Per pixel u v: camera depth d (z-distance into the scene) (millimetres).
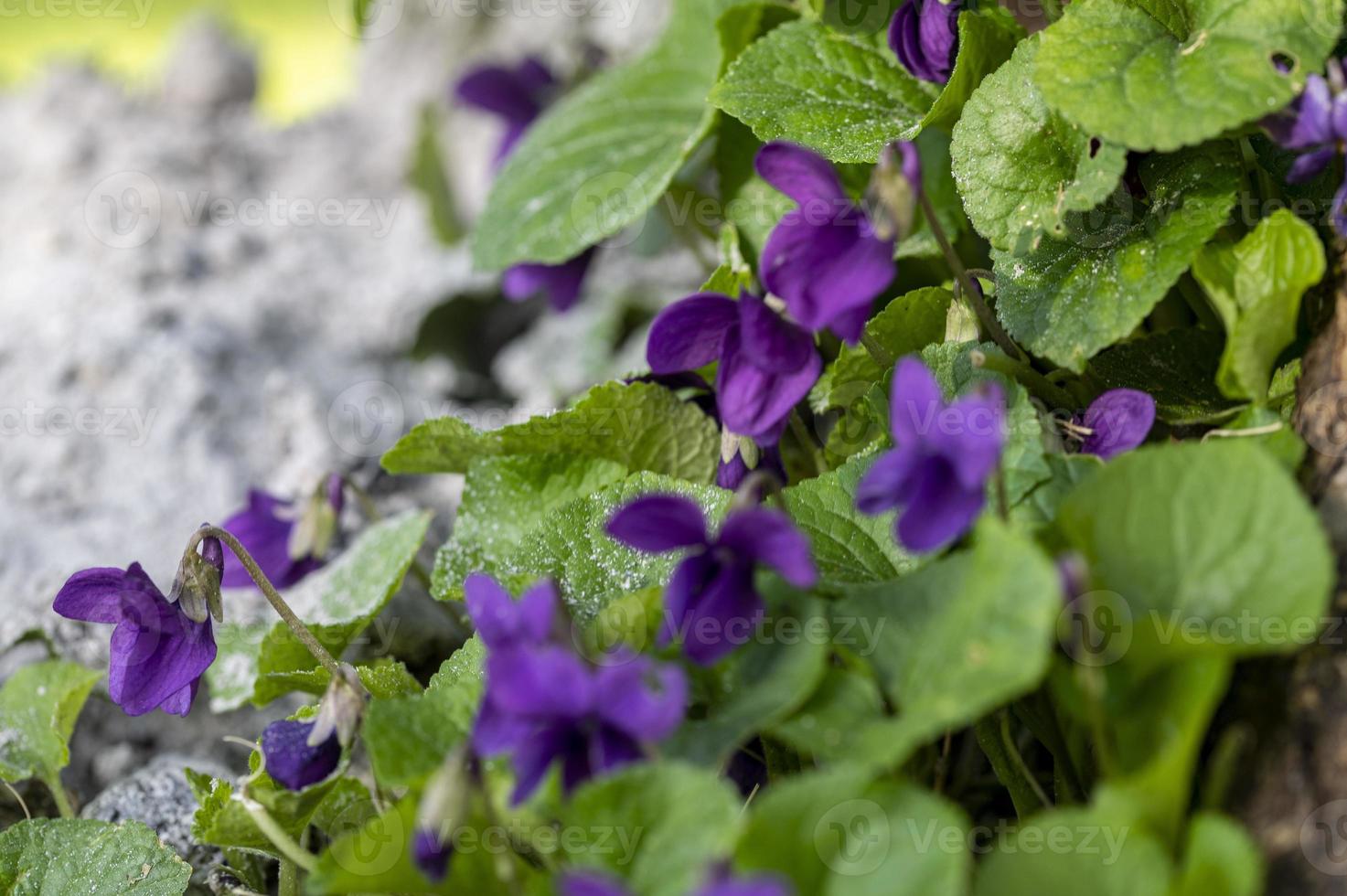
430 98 971
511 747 422
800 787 417
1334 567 434
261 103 1039
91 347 681
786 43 514
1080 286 467
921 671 427
